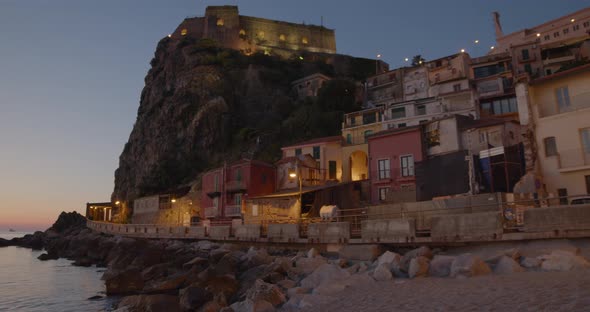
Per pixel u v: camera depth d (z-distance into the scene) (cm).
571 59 7175
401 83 8375
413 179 4269
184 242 4725
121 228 6450
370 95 8850
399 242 2411
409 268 1750
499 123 3819
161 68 12769
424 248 1955
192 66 11275
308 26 14925
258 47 13588
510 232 2008
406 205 2744
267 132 8944
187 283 2559
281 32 14425
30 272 4291
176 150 9619
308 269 2327
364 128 6412
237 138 9244
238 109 10312
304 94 10750
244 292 2228
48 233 10569
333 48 15112
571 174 2964
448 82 7400
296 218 4106
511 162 3309
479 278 1459
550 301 952
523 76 3338
